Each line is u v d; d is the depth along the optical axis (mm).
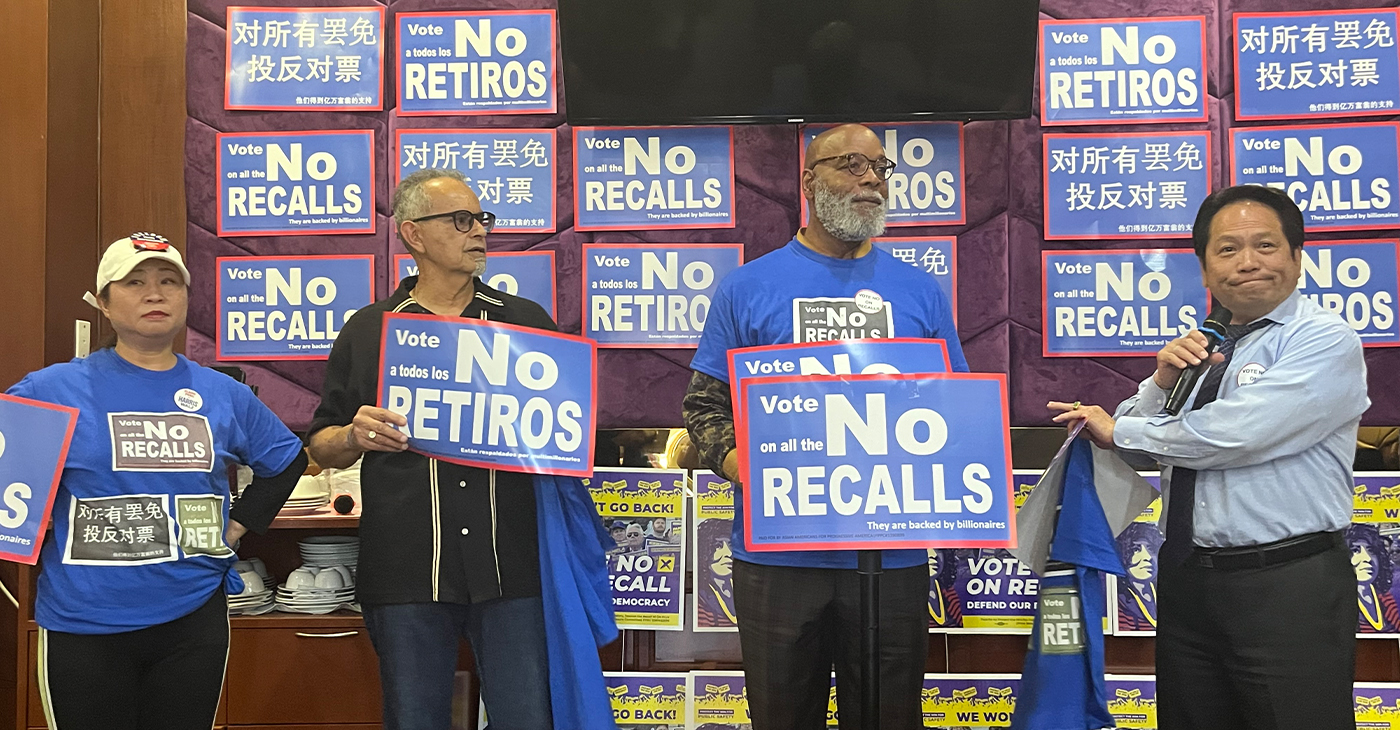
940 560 3031
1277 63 3088
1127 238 3105
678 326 3135
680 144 3148
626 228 3146
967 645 3066
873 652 2006
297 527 2877
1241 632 1981
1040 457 3096
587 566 2377
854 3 2971
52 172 2984
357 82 3176
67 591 2023
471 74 3170
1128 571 3000
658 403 3141
